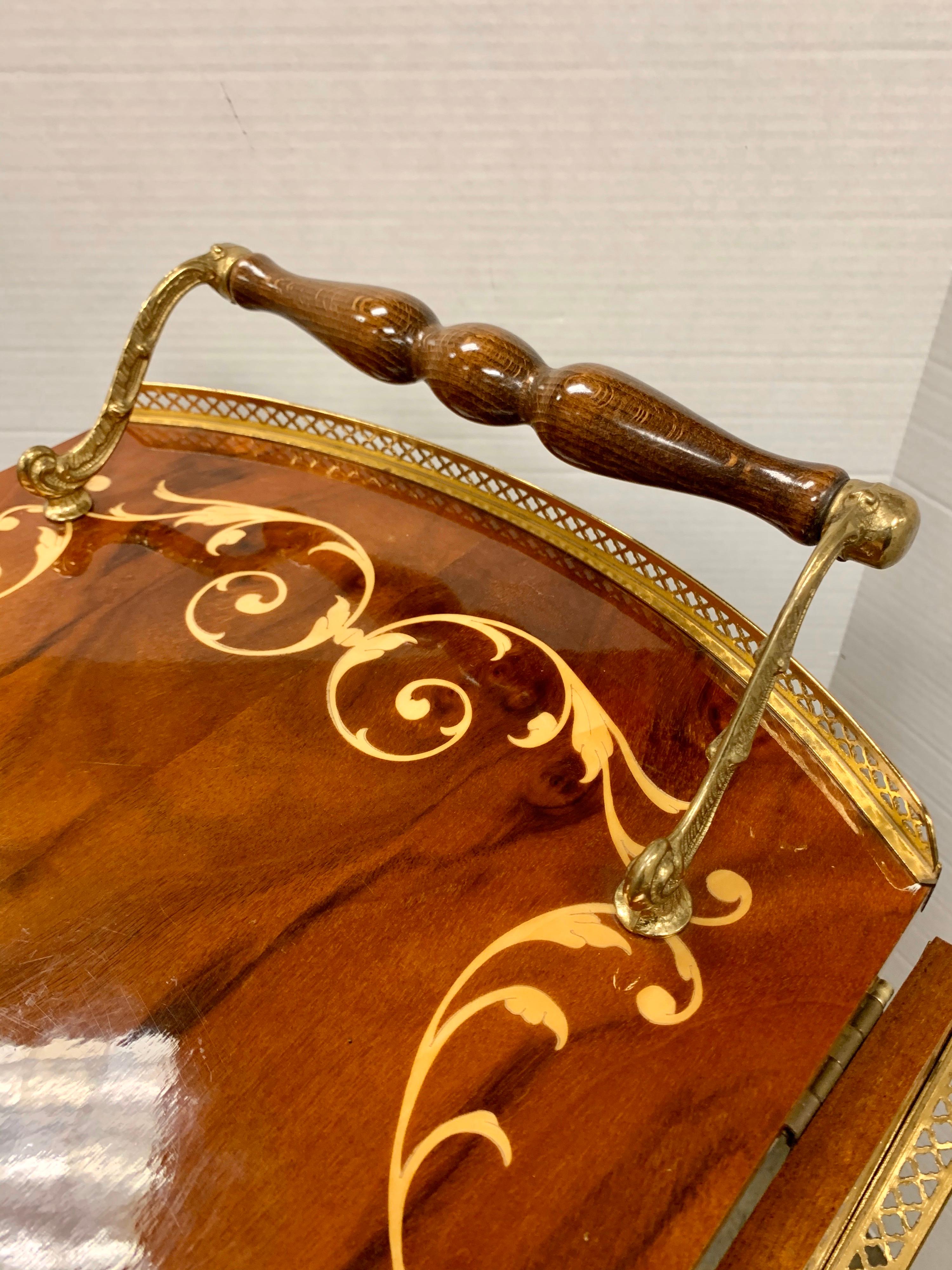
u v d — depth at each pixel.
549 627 0.38
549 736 0.34
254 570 0.41
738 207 0.53
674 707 0.35
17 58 0.50
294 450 0.48
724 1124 0.25
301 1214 0.23
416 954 0.28
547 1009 0.27
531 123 0.50
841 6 0.45
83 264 0.58
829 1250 0.24
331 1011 0.27
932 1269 0.65
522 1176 0.24
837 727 0.39
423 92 0.50
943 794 0.64
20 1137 0.24
